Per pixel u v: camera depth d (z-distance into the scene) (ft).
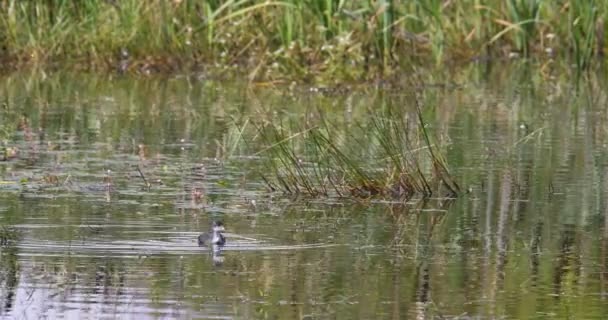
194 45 85.35
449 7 91.35
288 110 66.49
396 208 44.62
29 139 57.41
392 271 36.14
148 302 32.78
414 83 78.43
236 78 81.76
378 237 40.22
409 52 82.17
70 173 49.70
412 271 36.14
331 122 60.23
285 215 43.19
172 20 85.66
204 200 45.19
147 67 84.94
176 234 40.06
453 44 90.27
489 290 34.37
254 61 83.05
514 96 73.87
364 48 80.23
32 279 34.86
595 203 45.27
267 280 34.96
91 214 42.55
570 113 67.00
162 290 33.91
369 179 46.98
